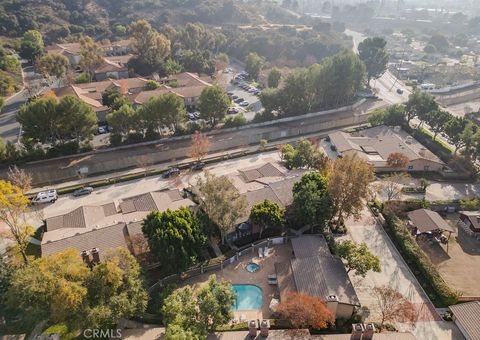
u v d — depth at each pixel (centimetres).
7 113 13225
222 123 13100
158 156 10800
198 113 14088
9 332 5562
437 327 5775
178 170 10112
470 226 8075
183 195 8975
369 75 18000
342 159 7631
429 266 6756
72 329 4969
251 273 6788
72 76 16150
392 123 13375
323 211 7319
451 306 5900
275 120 13750
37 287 4850
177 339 4572
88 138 11169
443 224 7825
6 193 6631
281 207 7962
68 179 9806
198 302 5384
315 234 7500
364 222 8275
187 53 18875
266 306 6134
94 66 16925
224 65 19600
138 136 11519
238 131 12900
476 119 14012
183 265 6275
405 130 13138
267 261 7062
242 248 7269
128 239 6994
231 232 7688
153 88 15050
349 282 6066
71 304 4800
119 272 5238
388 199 8881
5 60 16150
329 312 5244
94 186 9488
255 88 17212
